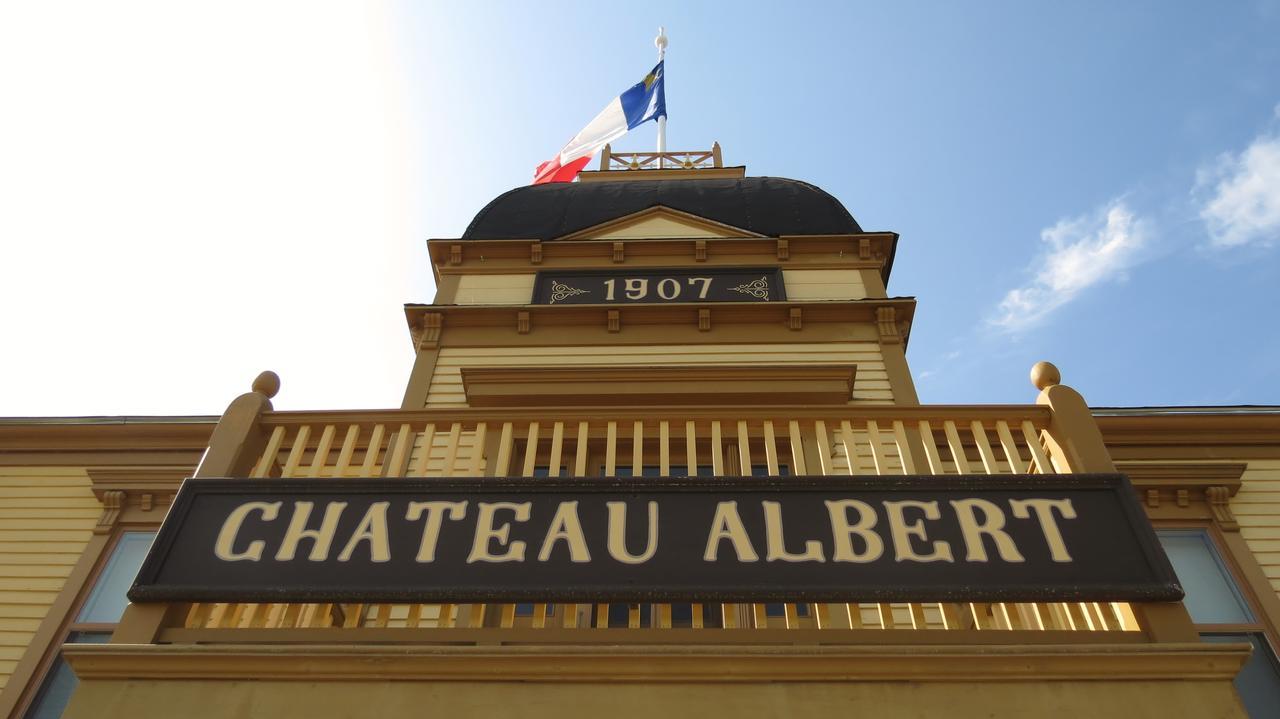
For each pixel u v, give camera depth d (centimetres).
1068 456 478
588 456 732
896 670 377
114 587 756
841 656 379
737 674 376
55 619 725
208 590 413
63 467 851
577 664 380
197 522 443
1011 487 441
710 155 1343
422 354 879
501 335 896
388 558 423
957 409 503
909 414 500
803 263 979
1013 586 401
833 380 798
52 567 771
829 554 416
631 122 1702
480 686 378
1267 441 803
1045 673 374
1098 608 428
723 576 410
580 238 1035
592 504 441
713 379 805
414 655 384
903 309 891
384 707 373
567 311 896
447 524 436
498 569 417
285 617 434
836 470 723
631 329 895
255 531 438
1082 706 365
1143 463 772
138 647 388
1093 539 420
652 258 994
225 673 384
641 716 366
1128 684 372
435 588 409
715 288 940
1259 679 648
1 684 685
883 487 442
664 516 435
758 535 425
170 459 855
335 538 433
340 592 411
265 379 543
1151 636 394
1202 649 378
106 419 875
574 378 809
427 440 502
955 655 379
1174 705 364
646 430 530
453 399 834
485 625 632
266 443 525
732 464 730
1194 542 737
